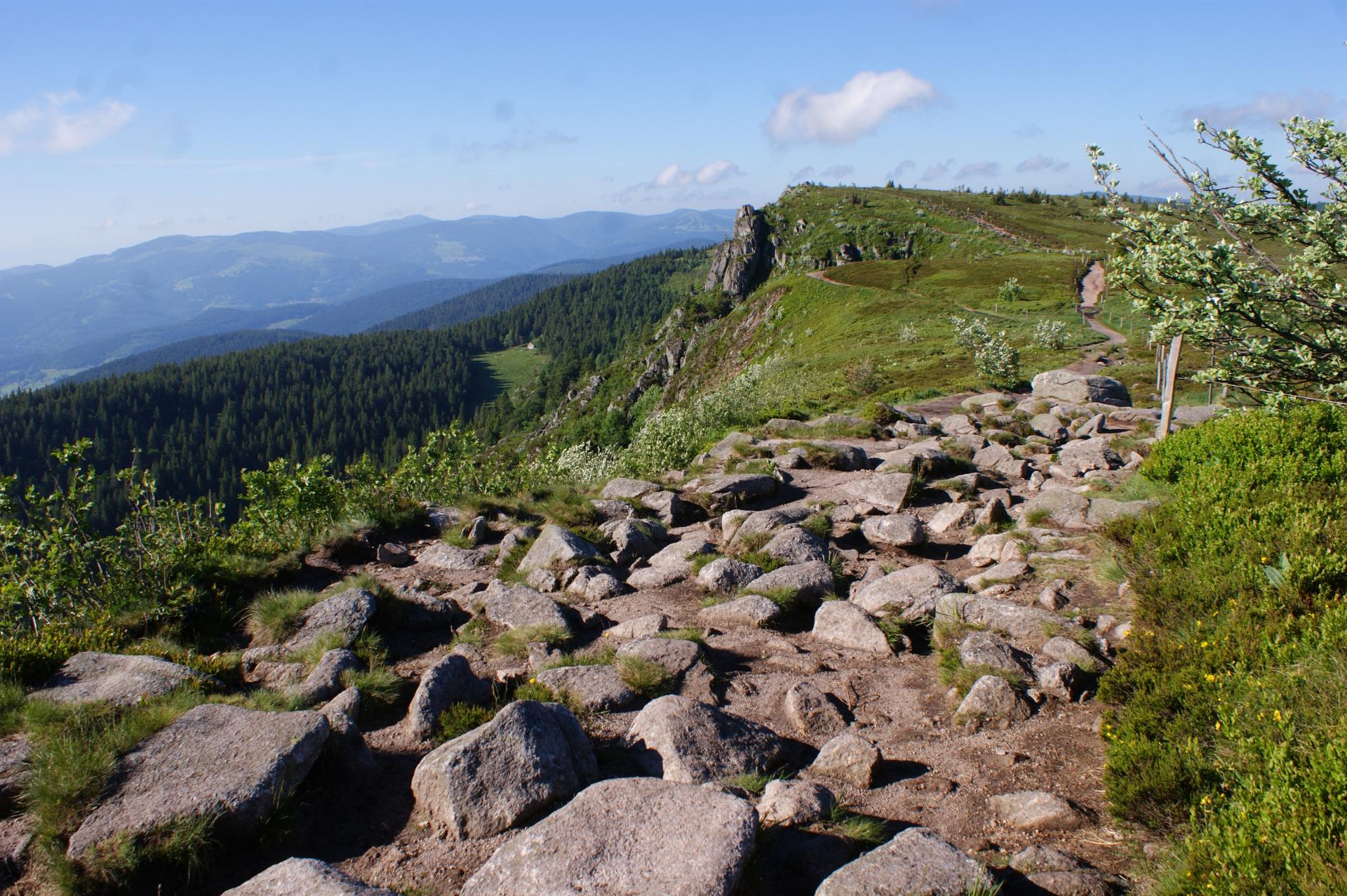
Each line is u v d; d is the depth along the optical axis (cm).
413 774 519
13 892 405
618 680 643
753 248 18125
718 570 914
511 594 853
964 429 2038
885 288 10631
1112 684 578
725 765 507
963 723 580
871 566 955
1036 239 14775
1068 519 1036
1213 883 354
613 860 372
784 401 3212
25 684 618
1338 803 365
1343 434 944
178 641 786
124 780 460
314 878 378
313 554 1058
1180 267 838
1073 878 383
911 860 379
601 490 1445
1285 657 530
